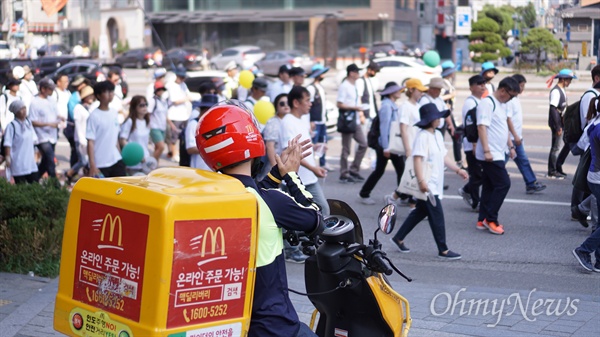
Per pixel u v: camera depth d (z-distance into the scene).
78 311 3.35
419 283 7.53
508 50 34.38
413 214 8.69
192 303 3.13
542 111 22.28
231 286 3.24
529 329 6.06
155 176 3.48
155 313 3.05
